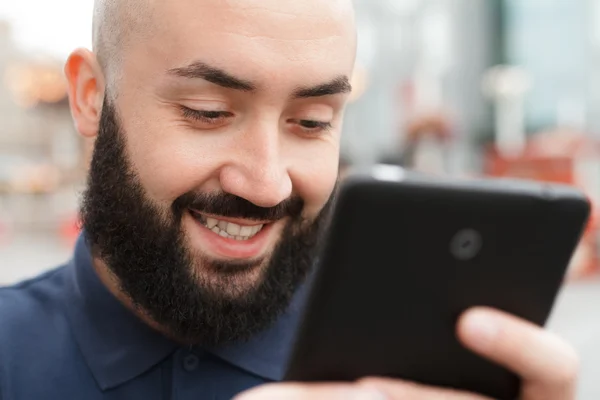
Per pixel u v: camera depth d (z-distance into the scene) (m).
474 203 0.75
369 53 11.73
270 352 1.19
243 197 1.05
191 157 1.04
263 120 1.04
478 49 12.27
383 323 0.77
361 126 11.23
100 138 1.18
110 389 1.12
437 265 0.76
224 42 1.00
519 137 12.03
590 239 6.24
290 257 1.16
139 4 1.06
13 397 1.10
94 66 1.25
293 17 1.02
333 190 1.17
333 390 0.72
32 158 14.52
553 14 12.20
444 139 5.99
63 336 1.17
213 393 1.13
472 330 0.74
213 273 1.09
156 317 1.11
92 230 1.18
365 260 0.75
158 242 1.08
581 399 3.27
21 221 10.63
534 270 0.77
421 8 11.97
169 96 1.05
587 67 12.09
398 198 0.74
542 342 0.74
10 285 1.27
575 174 6.20
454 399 0.77
